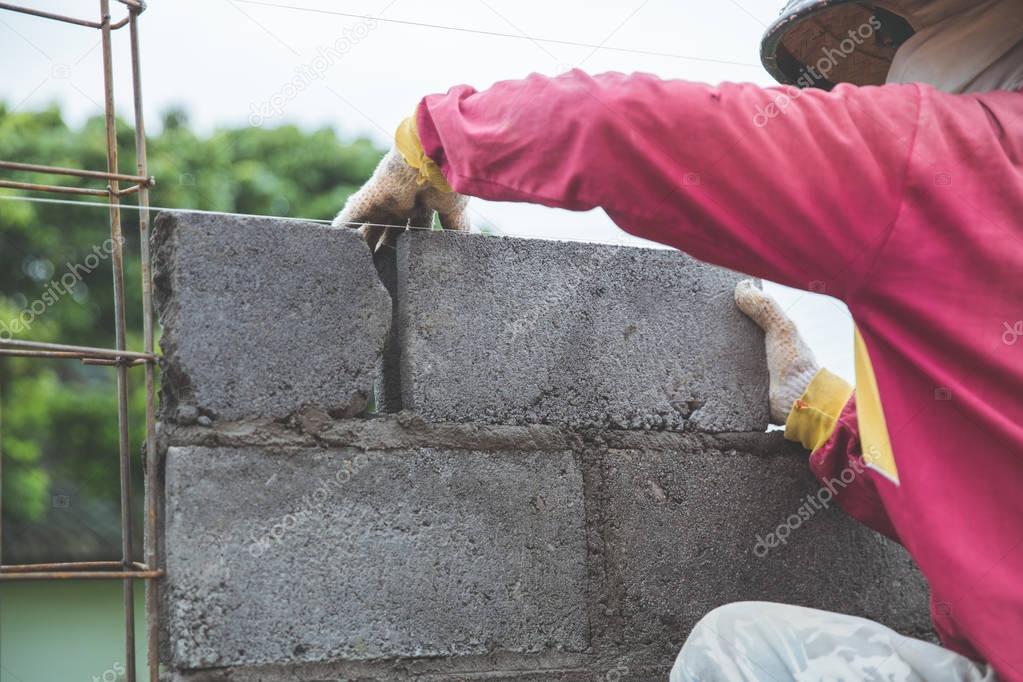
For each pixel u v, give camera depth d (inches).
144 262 72.7
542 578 79.1
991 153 59.7
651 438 85.5
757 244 61.2
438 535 76.2
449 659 75.3
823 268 60.9
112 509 301.6
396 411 80.7
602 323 84.8
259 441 72.2
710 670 63.4
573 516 81.0
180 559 69.1
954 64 67.1
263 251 74.0
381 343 76.9
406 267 78.9
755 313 90.0
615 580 82.1
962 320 58.1
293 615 71.1
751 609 64.4
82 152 314.0
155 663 68.9
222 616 69.4
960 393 57.7
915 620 93.5
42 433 298.5
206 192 323.6
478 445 78.7
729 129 60.0
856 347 71.9
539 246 83.3
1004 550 56.1
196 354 71.4
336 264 76.0
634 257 86.8
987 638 55.5
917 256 59.0
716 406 88.3
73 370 312.3
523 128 63.2
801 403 87.4
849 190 59.6
